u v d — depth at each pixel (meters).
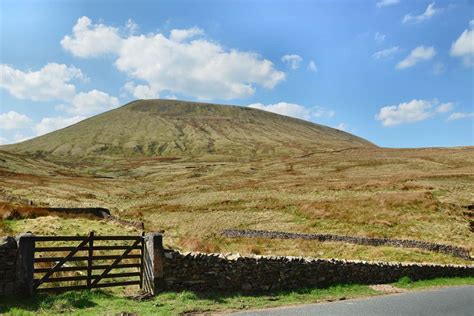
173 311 14.77
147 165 189.75
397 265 25.83
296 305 17.12
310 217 56.19
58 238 15.81
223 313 14.95
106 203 81.94
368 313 15.50
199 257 18.64
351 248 39.53
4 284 14.36
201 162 198.25
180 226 59.78
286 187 83.94
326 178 102.50
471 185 73.50
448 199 59.03
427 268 27.20
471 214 52.66
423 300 18.89
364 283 23.91
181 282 18.02
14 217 31.56
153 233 17.92
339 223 51.81
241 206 68.69
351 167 129.38
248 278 19.61
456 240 42.69
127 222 42.53
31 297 14.61
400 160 132.00
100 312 13.66
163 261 17.77
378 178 89.81
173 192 96.75
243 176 130.75
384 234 45.66
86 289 16.44
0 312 12.70
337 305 17.25
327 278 22.39
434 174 90.88
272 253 38.16
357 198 62.84
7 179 97.50
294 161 161.38
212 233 53.16
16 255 14.80
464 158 126.69
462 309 16.73
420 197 56.78
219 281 18.86
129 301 15.70
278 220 57.00
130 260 22.62
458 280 27.12
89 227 30.27
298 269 21.33
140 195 98.19
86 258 16.56
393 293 21.33
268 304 17.06
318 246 41.44
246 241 47.03
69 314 13.16
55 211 40.38
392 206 55.00
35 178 108.94
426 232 45.31
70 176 142.12
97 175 157.88
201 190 94.56
